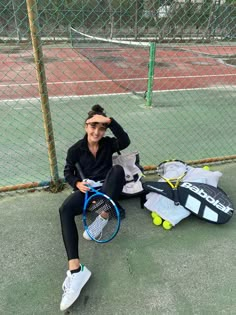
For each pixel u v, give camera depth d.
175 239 2.41
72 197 2.24
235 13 4.84
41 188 3.00
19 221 2.59
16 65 9.36
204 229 2.52
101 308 1.86
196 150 3.96
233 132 4.55
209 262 2.19
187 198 2.56
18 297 1.94
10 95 6.37
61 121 4.92
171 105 5.77
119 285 2.01
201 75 8.67
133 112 5.37
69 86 7.23
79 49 10.81
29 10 2.28
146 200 2.70
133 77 8.20
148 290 1.98
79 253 2.26
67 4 3.96
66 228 2.07
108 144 2.48
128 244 2.35
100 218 2.28
